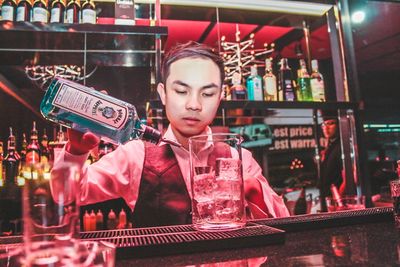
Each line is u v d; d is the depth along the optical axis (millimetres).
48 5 2002
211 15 2510
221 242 640
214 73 1270
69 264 441
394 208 799
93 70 2213
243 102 2018
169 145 1371
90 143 782
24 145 2105
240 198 727
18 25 1730
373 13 2809
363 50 3504
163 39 1949
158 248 610
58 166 457
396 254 571
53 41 1938
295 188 2758
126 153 1395
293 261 548
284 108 2078
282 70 2443
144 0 2119
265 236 666
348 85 2336
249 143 2730
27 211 443
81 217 2033
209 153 723
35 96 2168
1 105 2143
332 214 905
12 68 2162
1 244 671
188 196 1295
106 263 465
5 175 1997
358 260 541
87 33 1814
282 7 2412
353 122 2291
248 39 2898
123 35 1861
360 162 2285
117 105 837
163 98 1414
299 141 2812
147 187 1310
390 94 3875
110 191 1359
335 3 2414
